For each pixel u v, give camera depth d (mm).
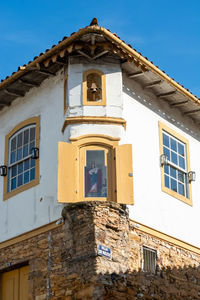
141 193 16328
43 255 15508
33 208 16344
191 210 18000
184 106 18516
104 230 14523
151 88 17609
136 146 16688
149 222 16250
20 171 17266
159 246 16297
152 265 15875
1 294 16453
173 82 17062
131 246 15344
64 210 14977
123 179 15141
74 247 14625
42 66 16250
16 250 16375
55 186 15891
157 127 17656
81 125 15609
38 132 17031
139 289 14984
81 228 14609
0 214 17281
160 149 17516
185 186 18219
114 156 15336
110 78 16125
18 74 16562
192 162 18781
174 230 17031
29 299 15352
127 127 16578
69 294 14367
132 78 17141
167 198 17188
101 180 15164
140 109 17219
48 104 17031
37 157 16734
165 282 16031
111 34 15102
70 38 15195
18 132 17734
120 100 16000
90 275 14016
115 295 14117
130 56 15703
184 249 17203
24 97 17938
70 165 15180
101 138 15500
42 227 15844
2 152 18047
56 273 14914
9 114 18297
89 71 16094
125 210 15031
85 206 14672
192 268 17234
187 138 18891
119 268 14477
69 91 15930
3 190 17484
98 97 16219
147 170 16812
